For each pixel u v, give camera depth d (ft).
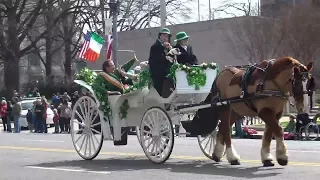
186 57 37.88
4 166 38.32
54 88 152.66
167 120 35.37
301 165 33.88
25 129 102.17
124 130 39.34
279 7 142.92
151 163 37.27
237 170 32.32
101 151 46.24
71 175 32.99
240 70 34.78
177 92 35.37
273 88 31.81
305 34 122.31
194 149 46.50
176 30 145.18
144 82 37.09
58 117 86.02
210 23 138.41
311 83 30.68
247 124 83.46
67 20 152.56
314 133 64.23
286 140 61.82
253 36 125.18
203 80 36.35
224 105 35.19
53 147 51.65
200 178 29.81
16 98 100.17
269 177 29.25
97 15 146.61
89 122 40.27
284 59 31.32
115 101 38.52
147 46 152.56
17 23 146.00
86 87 39.75
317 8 128.57
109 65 39.65
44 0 143.43
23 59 198.18
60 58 186.91
